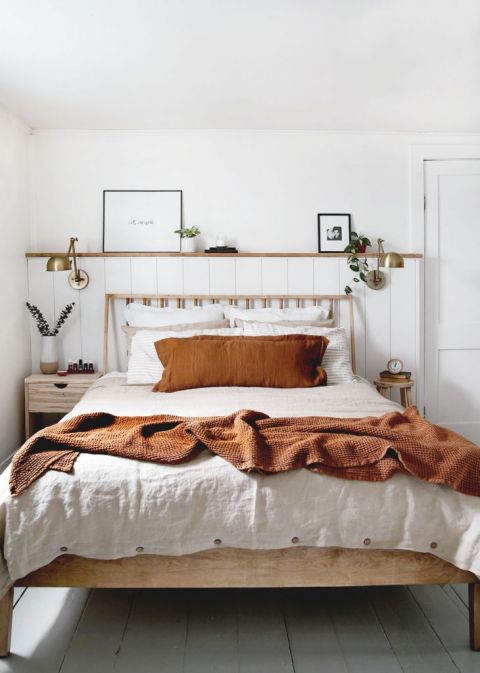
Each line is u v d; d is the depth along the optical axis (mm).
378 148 4316
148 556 1866
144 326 3908
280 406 2799
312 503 1853
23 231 4051
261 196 4285
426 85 3342
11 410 3814
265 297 4176
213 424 2207
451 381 4480
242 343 3346
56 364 4078
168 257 4168
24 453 1913
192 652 1859
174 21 2520
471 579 1885
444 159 4359
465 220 4402
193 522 1842
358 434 2100
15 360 3889
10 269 3809
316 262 4223
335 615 2092
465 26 2607
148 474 1871
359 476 1866
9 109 3727
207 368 3258
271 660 1821
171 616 2084
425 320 4434
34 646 1898
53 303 4152
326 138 4289
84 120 3980
